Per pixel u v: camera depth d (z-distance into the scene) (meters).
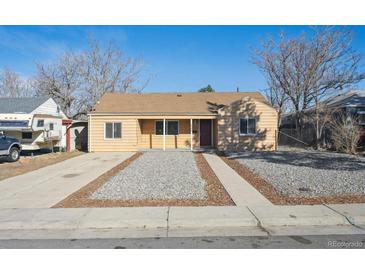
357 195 7.25
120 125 19.75
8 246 4.64
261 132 19.75
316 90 23.59
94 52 34.66
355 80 22.17
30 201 7.07
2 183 9.30
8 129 16.53
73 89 34.69
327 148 20.50
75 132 22.44
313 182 8.80
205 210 6.18
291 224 5.55
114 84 35.69
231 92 23.86
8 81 40.09
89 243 4.73
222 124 19.70
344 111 21.17
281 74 26.20
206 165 12.79
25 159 15.97
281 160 14.12
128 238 4.93
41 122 17.69
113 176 10.32
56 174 10.96
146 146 21.80
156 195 7.52
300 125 24.62
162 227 5.47
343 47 22.33
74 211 6.19
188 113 19.84
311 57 23.48
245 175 10.27
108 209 6.31
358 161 13.44
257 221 5.57
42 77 33.97
